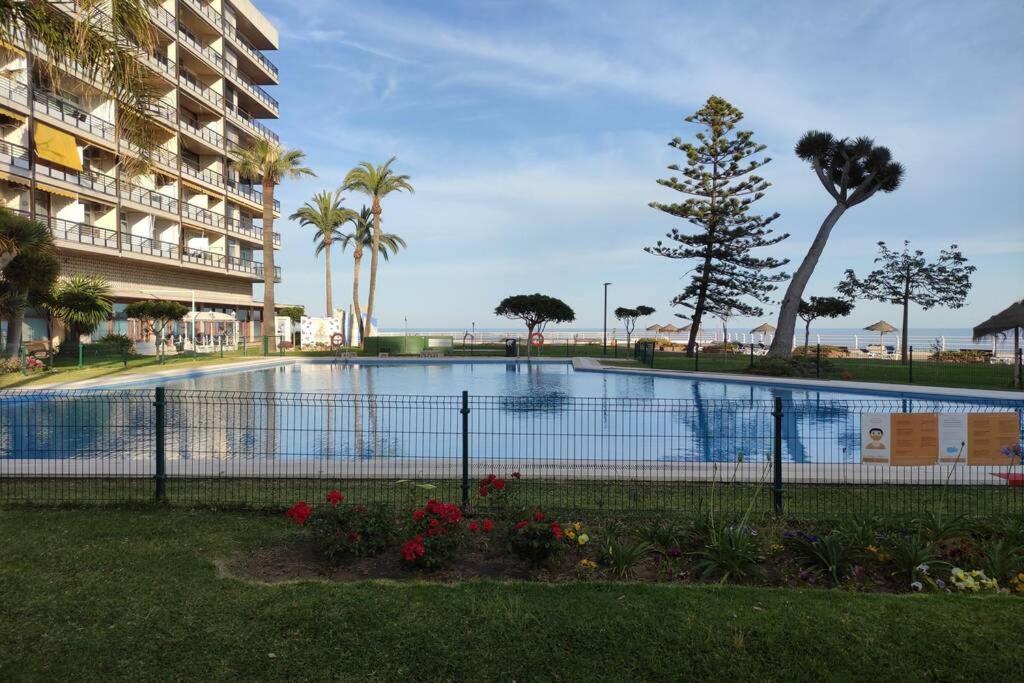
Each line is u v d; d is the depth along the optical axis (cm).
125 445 1080
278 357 3181
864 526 507
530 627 376
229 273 4144
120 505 640
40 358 2308
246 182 4528
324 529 487
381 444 1115
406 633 368
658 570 471
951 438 623
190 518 596
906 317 3322
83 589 426
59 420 1313
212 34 3966
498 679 328
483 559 495
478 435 1217
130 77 692
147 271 3472
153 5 692
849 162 2559
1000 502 676
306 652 350
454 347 4591
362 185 4300
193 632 369
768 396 1858
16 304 1950
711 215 3434
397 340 3778
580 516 604
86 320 2327
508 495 602
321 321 4459
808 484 756
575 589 428
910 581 456
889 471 801
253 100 4531
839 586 448
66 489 709
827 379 2138
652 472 801
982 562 469
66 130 2758
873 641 364
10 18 657
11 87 2472
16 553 494
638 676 332
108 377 1902
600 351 4350
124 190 3123
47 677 324
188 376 2212
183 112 3834
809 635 369
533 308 3628
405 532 501
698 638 365
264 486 727
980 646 360
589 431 1284
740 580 459
